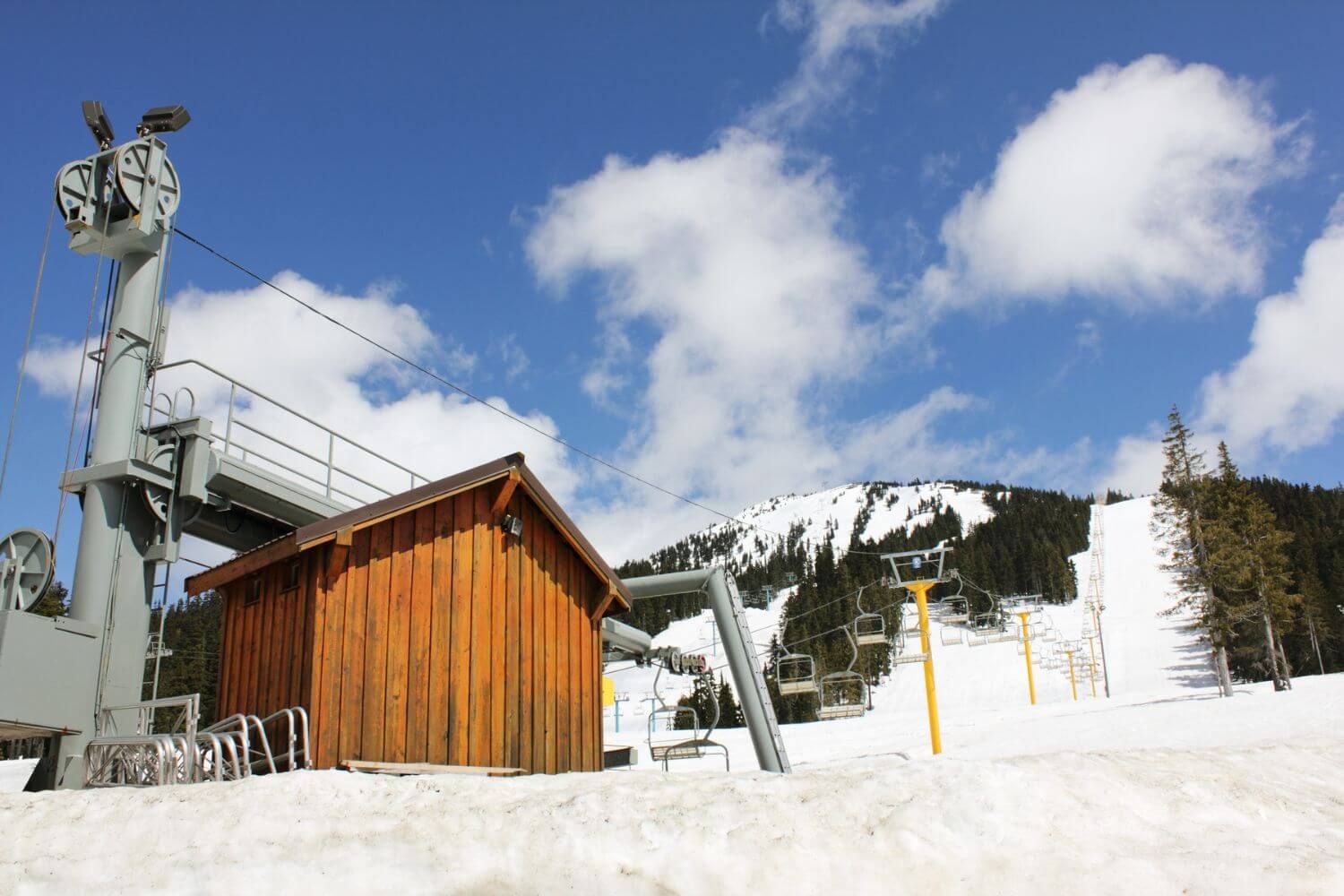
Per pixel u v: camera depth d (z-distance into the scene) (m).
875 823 7.88
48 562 13.13
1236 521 61.38
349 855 7.59
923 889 7.27
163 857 7.71
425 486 14.19
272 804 8.30
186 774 11.40
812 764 34.56
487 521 15.26
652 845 7.61
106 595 13.88
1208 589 58.38
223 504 15.83
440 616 14.12
